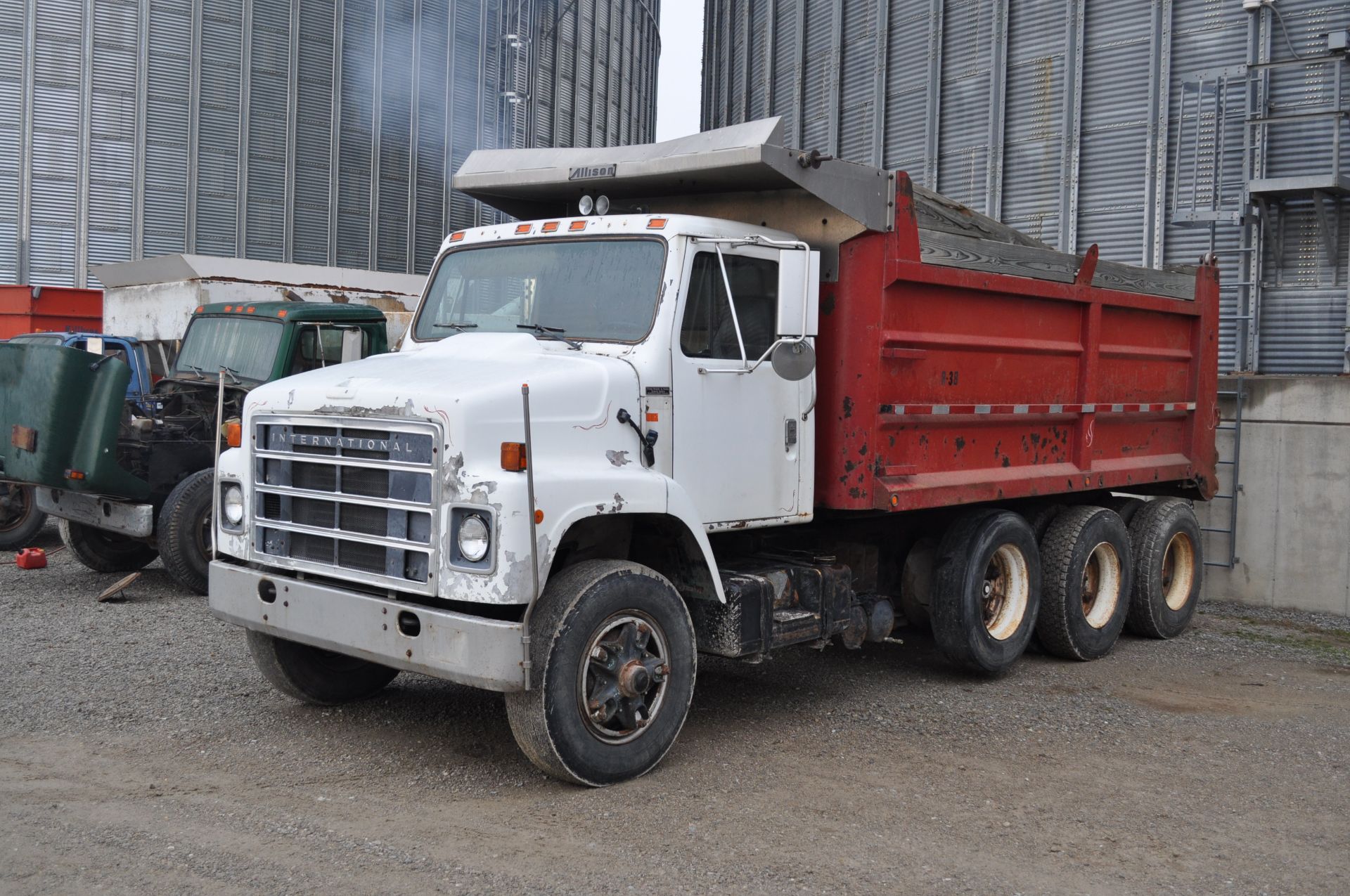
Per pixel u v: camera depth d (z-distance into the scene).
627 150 6.25
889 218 6.16
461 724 5.86
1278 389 10.51
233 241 24.30
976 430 7.12
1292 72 12.40
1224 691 7.31
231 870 3.95
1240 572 10.73
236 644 7.47
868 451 6.19
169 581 9.91
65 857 4.00
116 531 9.20
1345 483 10.20
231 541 5.55
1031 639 8.44
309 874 3.94
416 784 4.96
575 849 4.25
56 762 5.07
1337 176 11.56
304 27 24.86
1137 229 13.72
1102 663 8.12
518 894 3.84
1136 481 8.70
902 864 4.23
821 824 4.61
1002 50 14.88
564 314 5.66
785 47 18.28
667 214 6.04
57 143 22.62
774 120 5.71
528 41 29.59
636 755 5.05
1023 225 14.73
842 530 6.97
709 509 5.49
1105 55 13.95
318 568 5.09
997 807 4.91
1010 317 7.27
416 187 27.00
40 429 8.74
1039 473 7.68
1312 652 8.70
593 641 4.87
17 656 7.00
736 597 5.49
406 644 4.72
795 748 5.69
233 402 9.80
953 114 15.43
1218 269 9.68
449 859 4.11
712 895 3.90
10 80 22.20
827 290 6.24
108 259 23.19
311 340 10.00
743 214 6.52
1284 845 4.58
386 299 15.18
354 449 4.93
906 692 6.99
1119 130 13.86
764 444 5.79
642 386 5.18
